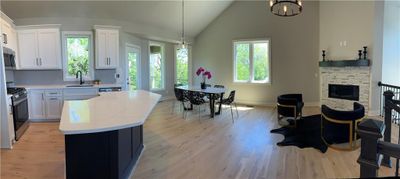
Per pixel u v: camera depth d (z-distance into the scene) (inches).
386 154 41.3
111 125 84.4
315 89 322.3
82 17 250.2
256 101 347.6
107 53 252.7
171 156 146.9
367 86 253.6
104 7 243.9
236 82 358.3
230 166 132.6
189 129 209.0
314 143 169.5
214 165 134.0
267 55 340.2
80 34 252.2
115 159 96.0
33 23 242.1
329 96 296.4
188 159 142.4
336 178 118.0
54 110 232.2
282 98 226.8
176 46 384.5
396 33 254.2
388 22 251.4
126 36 285.1
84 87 233.9
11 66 217.5
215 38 371.2
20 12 229.9
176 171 126.5
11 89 194.7
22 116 192.2
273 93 338.0
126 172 115.2
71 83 256.2
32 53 239.6
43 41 239.5
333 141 163.9
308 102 324.8
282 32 328.2
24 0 216.4
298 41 322.7
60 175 121.4
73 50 256.8
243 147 163.2
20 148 161.0
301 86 326.0
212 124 227.0
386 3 249.0
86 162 94.6
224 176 120.8
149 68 340.8
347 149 156.1
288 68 329.1
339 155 147.7
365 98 255.9
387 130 121.6
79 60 258.2
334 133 163.0
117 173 96.9
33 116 230.7
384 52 252.5
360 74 259.8
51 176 120.4
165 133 196.4
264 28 336.8
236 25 353.4
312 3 315.9
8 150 157.1
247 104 346.9
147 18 284.8
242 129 209.0
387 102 121.8
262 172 125.0
